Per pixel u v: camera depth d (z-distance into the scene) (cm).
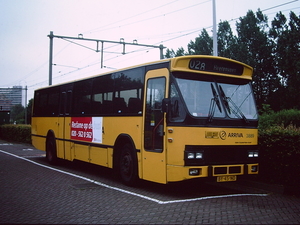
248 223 605
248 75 910
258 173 944
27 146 2548
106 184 988
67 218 633
